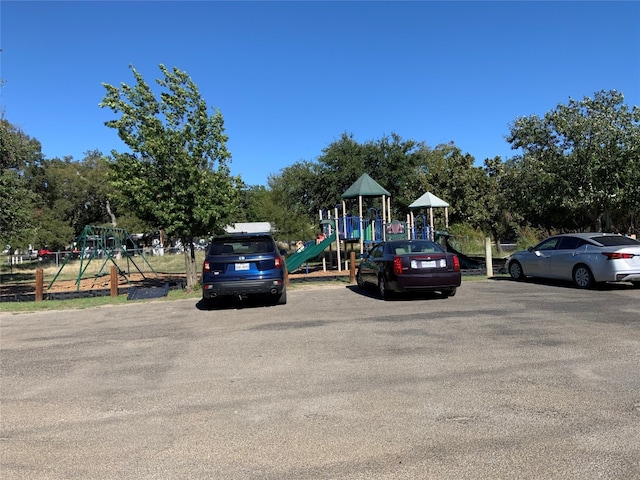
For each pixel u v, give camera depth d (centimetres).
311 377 582
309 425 441
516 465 357
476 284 1459
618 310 934
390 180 3312
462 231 3375
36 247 5175
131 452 400
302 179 3450
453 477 344
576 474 343
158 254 4959
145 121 1535
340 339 773
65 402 530
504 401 482
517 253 1534
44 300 1559
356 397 508
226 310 1140
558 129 1698
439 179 3291
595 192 1655
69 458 393
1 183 1770
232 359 681
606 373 559
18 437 439
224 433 431
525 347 682
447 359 636
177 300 1387
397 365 616
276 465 370
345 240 2256
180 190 1495
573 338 724
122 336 888
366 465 365
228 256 1102
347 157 3238
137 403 518
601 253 1228
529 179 1894
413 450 386
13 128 3588
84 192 5653
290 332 844
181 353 731
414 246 1215
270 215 4819
